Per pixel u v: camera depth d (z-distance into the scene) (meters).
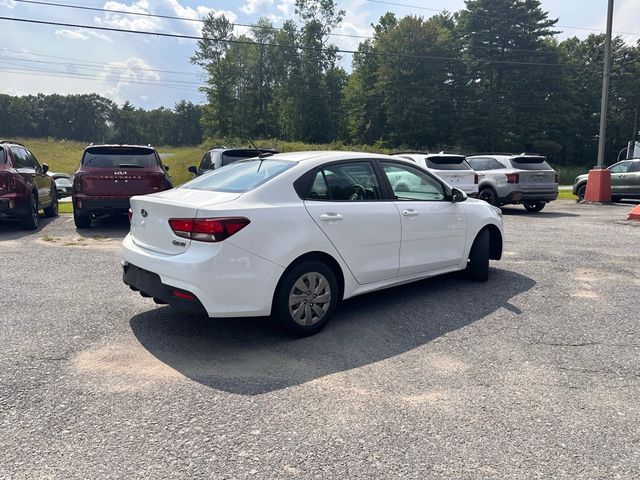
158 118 138.88
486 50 55.28
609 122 60.94
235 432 2.81
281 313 4.09
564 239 9.27
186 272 3.72
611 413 3.05
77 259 7.21
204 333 4.34
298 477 2.42
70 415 2.96
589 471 2.48
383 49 58.62
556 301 5.33
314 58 68.56
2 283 5.84
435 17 66.31
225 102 71.25
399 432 2.82
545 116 55.66
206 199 4.02
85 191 9.57
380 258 4.81
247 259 3.83
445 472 2.47
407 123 58.34
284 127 72.00
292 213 4.10
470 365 3.73
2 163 9.32
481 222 5.98
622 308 5.10
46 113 133.62
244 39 70.50
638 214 12.17
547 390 3.34
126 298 5.29
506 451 2.65
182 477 2.41
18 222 11.32
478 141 56.97
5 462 2.51
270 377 3.51
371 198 4.82
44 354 3.83
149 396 3.21
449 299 5.39
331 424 2.90
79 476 2.41
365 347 4.07
